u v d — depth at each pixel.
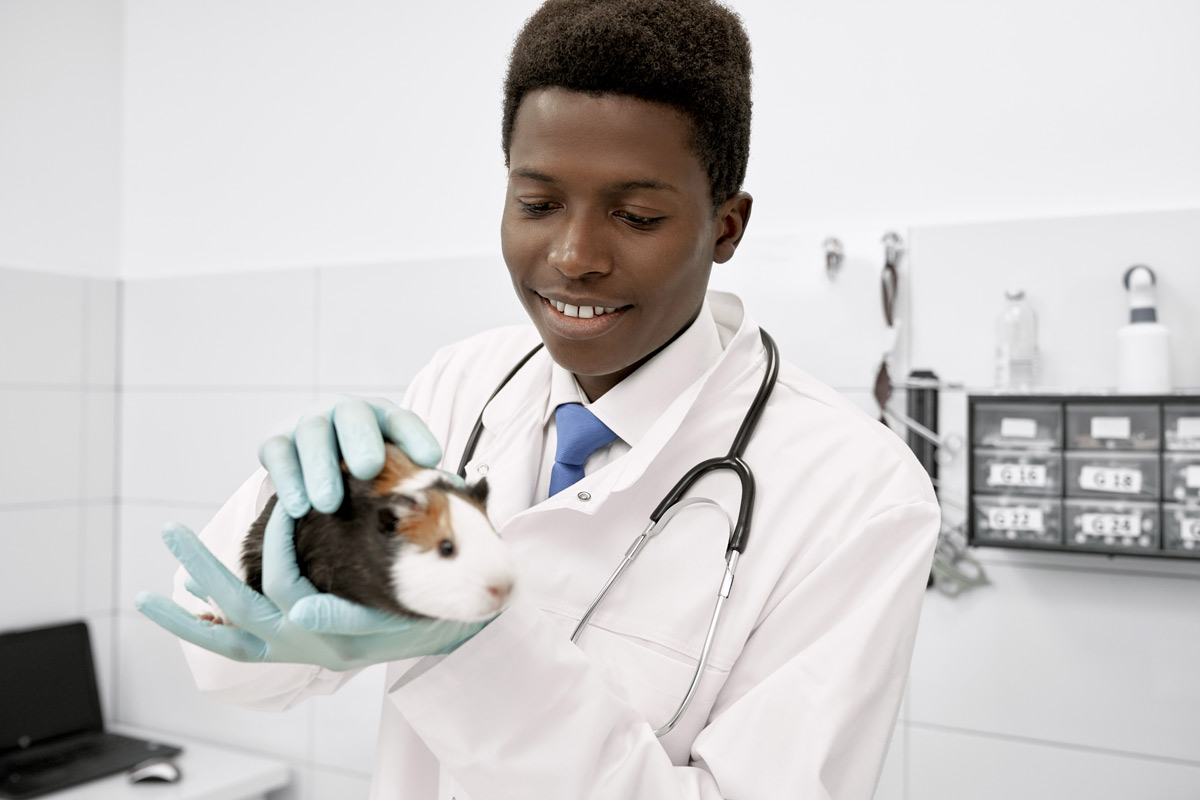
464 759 0.61
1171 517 1.38
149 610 0.57
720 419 0.83
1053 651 1.54
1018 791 1.56
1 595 2.11
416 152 2.06
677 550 0.78
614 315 0.70
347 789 2.04
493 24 1.98
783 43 1.76
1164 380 1.42
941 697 1.61
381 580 0.54
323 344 2.12
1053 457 1.45
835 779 0.69
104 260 2.36
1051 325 1.55
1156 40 1.51
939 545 1.61
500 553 0.54
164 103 2.34
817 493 0.79
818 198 1.73
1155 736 1.48
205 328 2.25
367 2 2.11
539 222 0.70
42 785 1.85
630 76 0.65
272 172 2.21
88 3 2.30
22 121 2.16
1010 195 1.60
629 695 0.75
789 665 0.71
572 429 0.81
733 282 1.76
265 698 0.79
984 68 1.62
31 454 2.17
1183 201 1.49
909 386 1.61
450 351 1.03
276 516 0.57
